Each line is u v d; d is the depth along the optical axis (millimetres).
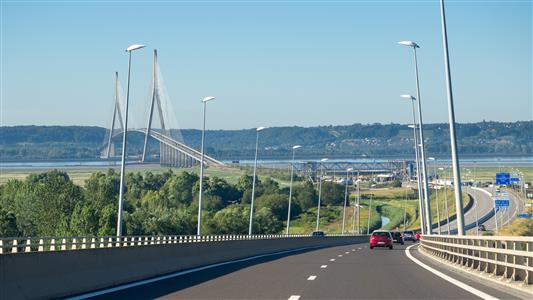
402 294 29688
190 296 29281
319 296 28859
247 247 77688
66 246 46156
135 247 41844
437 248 63906
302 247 109250
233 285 34469
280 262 57000
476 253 43625
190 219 192750
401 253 78188
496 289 32156
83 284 33062
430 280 37281
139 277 41531
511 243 35656
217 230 195500
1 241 36344
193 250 56156
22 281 27594
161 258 47062
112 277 37094
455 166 55594
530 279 31219
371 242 96875
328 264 53531
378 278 38531
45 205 186500
